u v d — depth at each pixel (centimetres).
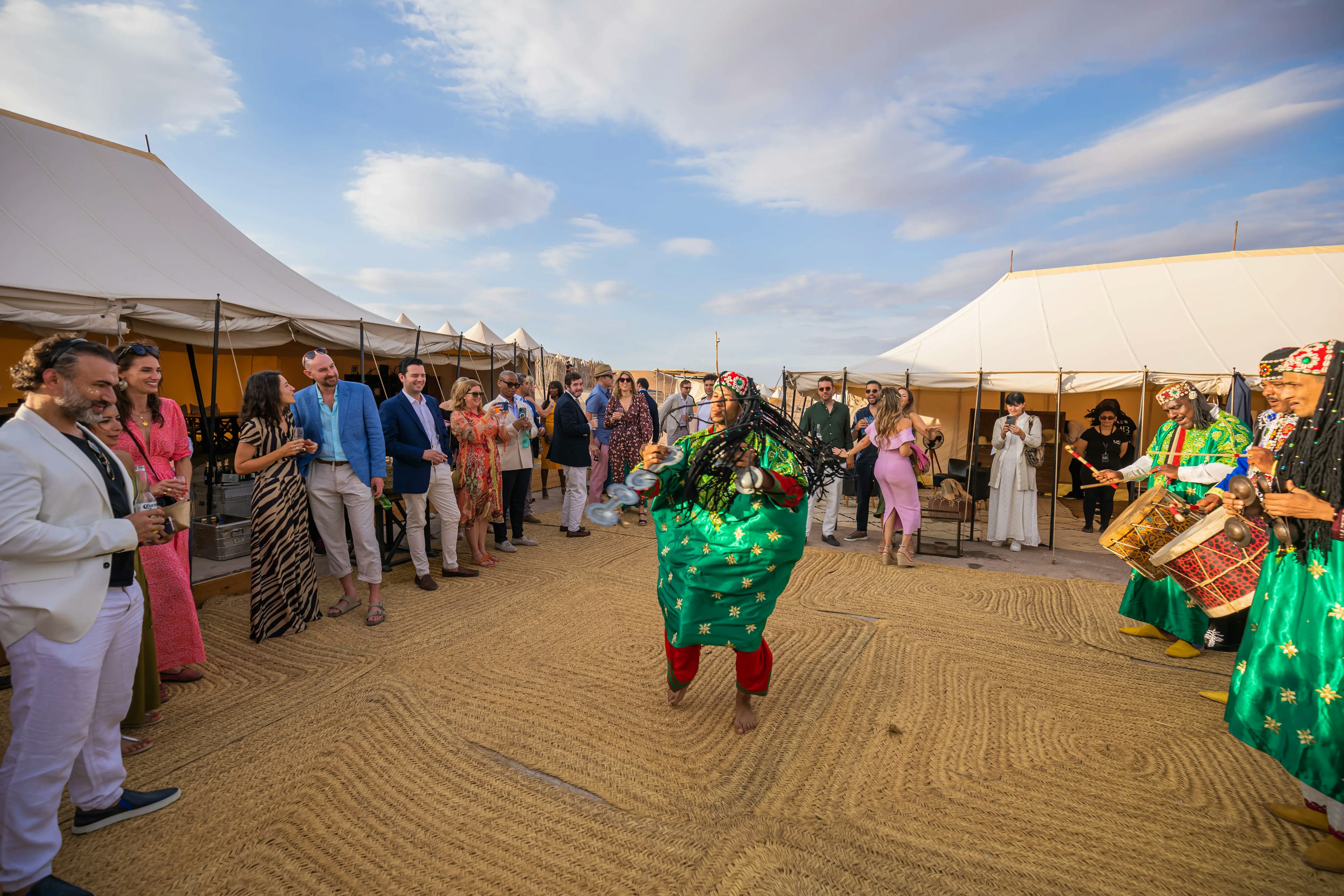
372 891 211
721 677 375
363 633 431
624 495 251
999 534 731
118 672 232
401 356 878
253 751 291
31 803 197
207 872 218
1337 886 214
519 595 519
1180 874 219
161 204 894
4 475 187
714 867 223
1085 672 387
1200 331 968
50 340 206
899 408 614
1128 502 1045
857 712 335
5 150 766
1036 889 212
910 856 228
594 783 271
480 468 580
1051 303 1100
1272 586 241
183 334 686
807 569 620
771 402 303
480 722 320
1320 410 225
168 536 232
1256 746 242
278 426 413
